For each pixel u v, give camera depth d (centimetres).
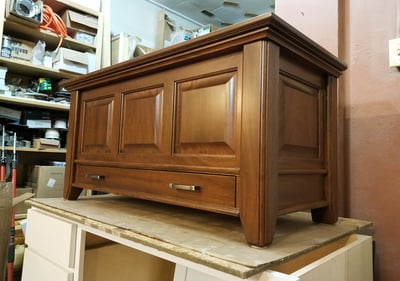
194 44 80
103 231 84
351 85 116
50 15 209
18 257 185
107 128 114
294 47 77
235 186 72
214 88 80
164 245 67
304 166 85
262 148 67
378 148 108
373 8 113
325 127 96
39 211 116
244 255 61
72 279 94
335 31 119
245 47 72
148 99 98
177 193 86
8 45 191
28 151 213
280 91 76
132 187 101
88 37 234
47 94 221
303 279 59
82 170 124
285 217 107
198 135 82
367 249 91
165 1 335
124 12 311
